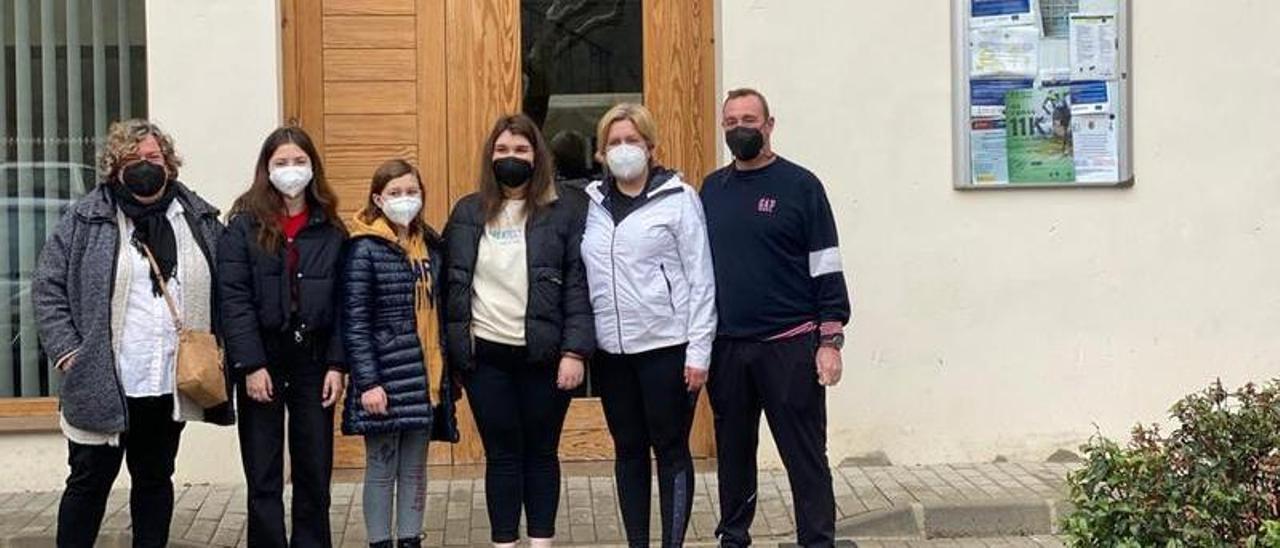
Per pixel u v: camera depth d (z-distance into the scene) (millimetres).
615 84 8180
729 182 6059
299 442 5945
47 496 7527
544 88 8156
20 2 7945
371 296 5859
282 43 7875
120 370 5664
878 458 7941
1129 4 7914
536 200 5863
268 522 5906
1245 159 8008
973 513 7062
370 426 5832
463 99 8078
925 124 7883
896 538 7020
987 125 7891
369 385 5824
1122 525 4328
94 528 5871
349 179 8031
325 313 5836
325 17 8000
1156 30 7969
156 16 7566
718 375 6082
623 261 5805
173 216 5793
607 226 5863
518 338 5785
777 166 6004
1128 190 7973
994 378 7953
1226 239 8008
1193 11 7977
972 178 7879
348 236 5922
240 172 7609
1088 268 7965
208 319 5836
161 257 5730
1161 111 7977
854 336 7902
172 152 5852
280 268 5828
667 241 5836
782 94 7816
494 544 5953
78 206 5738
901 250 7895
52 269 5691
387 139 8039
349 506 7391
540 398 5891
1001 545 6906
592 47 8180
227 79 7602
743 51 7797
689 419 5969
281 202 5883
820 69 7828
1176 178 7988
